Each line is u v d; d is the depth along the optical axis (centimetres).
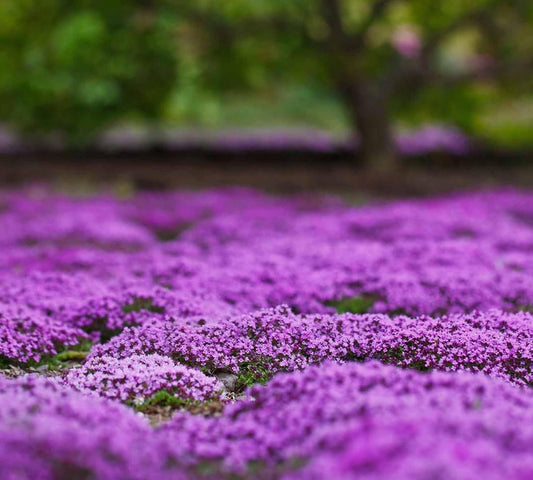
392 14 2547
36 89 2292
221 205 1719
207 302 923
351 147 2875
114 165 2333
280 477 463
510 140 3181
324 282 1010
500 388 569
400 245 1237
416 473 384
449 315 843
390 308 928
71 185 2061
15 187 2038
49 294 941
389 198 1925
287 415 536
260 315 782
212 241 1338
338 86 2367
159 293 934
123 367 688
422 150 2789
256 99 5256
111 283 1002
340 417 509
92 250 1234
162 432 552
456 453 413
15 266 1143
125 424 545
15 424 491
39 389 571
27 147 2739
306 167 2398
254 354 726
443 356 704
